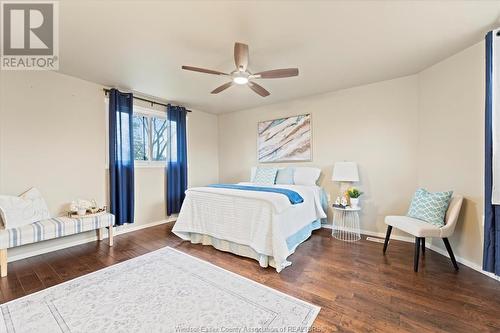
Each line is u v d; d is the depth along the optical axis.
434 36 2.14
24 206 2.47
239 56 2.03
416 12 1.79
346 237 3.31
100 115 3.36
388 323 1.54
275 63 2.69
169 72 2.93
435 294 1.85
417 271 2.24
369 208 3.43
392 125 3.23
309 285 2.01
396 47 2.34
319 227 3.56
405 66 2.81
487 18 1.86
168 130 4.27
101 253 2.76
